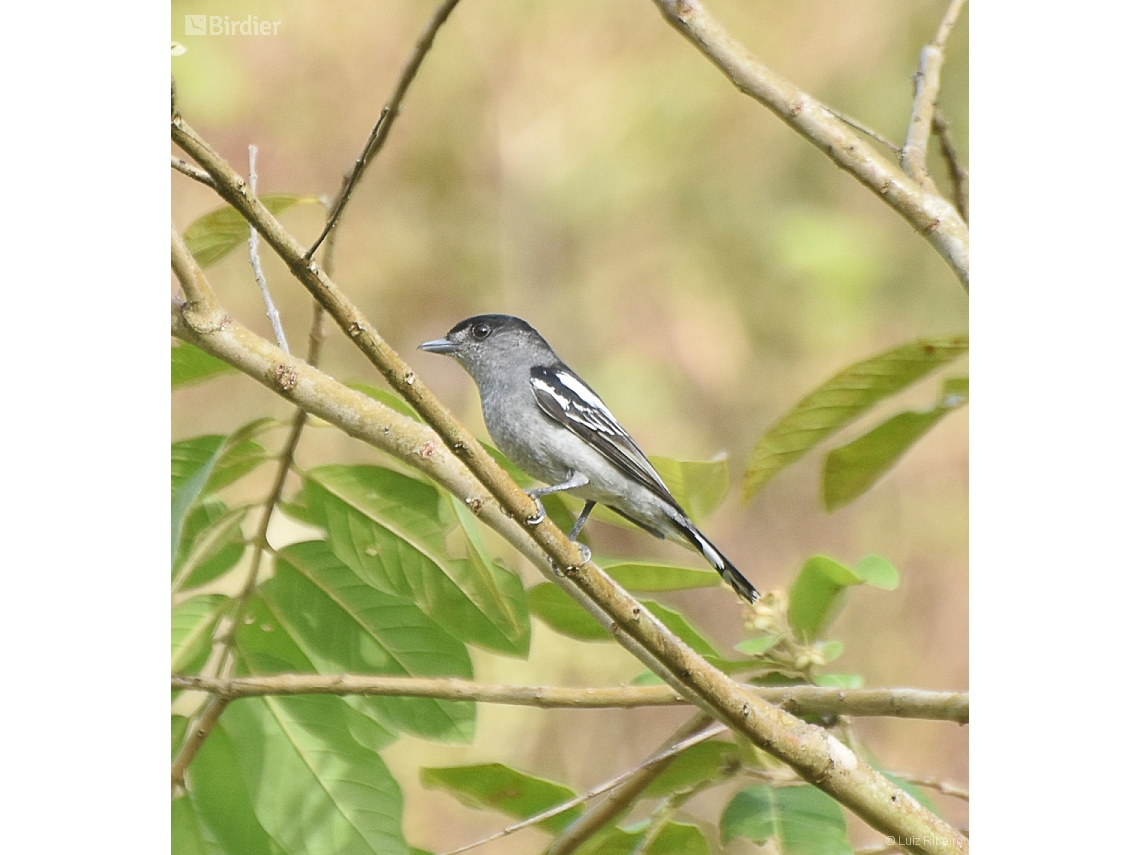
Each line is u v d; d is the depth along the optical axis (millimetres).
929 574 15711
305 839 6117
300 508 6535
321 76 16422
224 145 15852
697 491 7680
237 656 6484
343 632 6590
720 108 19844
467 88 18672
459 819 12266
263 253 14938
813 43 19141
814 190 19797
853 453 7223
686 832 6305
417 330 17922
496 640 6633
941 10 18797
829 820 5992
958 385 7023
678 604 16141
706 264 19312
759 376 18625
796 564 16734
